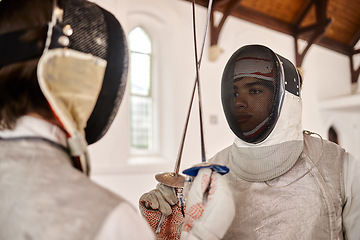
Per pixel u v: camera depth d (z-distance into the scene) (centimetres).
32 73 58
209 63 609
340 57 925
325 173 104
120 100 69
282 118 104
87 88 59
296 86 110
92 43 63
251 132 106
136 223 54
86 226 50
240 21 677
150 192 101
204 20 606
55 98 55
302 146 108
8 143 58
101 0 478
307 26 753
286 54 766
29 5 60
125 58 68
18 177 54
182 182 96
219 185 72
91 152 459
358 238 98
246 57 107
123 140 490
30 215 51
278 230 104
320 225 100
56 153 58
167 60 575
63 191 53
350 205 101
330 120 875
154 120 576
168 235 98
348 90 938
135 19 552
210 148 592
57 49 56
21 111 58
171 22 571
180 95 571
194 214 71
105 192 56
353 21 888
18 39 59
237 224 111
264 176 107
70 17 61
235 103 106
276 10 723
